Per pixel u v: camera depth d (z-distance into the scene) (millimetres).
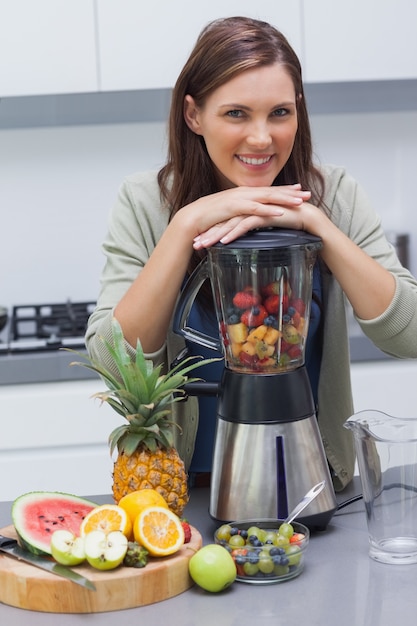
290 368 1479
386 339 1713
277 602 1257
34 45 3035
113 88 3076
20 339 3186
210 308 1743
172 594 1286
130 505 1345
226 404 1479
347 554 1408
